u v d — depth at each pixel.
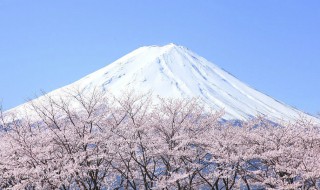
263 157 15.76
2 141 15.80
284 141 17.33
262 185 16.86
